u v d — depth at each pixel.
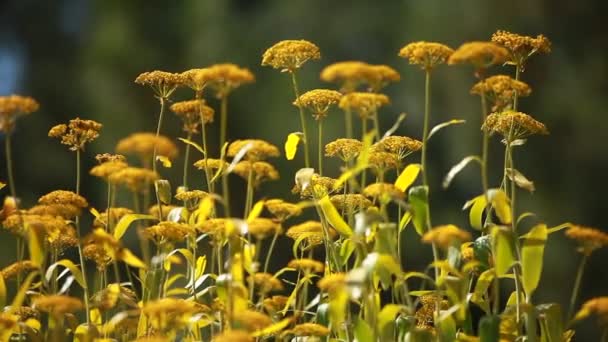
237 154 6.41
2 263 23.22
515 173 6.94
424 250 22.48
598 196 23.66
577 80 24.06
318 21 25.92
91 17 28.39
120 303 7.25
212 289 6.99
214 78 6.16
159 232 6.83
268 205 6.98
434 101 24.00
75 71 27.56
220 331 6.84
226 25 26.33
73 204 6.96
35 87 27.47
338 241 7.40
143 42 26.72
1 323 6.55
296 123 24.41
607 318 6.48
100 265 7.34
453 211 23.50
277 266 21.59
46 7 28.98
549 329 6.80
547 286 23.20
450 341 6.75
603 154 23.62
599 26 24.28
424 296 7.34
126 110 25.67
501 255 6.64
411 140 7.04
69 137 7.24
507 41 7.01
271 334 7.05
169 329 6.59
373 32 25.62
